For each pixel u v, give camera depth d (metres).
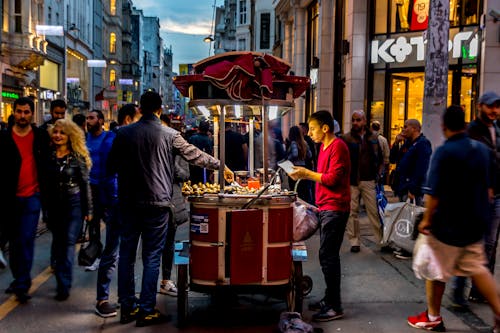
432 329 4.87
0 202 5.58
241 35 53.88
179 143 5.07
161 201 4.99
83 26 47.06
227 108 5.79
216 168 5.16
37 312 5.39
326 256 5.15
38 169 5.67
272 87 5.09
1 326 5.00
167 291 6.02
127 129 5.03
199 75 4.96
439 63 9.28
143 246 5.11
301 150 9.40
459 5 13.69
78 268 7.02
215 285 4.90
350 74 15.55
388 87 15.13
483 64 12.83
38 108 31.44
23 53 26.17
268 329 4.92
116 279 6.55
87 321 5.16
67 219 5.81
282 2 28.03
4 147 5.55
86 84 48.41
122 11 73.00
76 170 5.83
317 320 5.12
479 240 4.46
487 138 5.24
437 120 9.32
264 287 4.92
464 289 5.64
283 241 4.91
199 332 4.86
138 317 5.04
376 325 5.02
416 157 7.56
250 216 4.81
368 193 8.13
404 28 14.79
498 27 12.65
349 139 8.06
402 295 5.91
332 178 4.97
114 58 64.19
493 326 4.96
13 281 6.02
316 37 22.56
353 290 6.08
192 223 4.96
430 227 4.54
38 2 28.91
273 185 5.51
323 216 5.11
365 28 15.34
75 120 7.91
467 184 4.38
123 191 5.04
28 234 5.70
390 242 7.62
